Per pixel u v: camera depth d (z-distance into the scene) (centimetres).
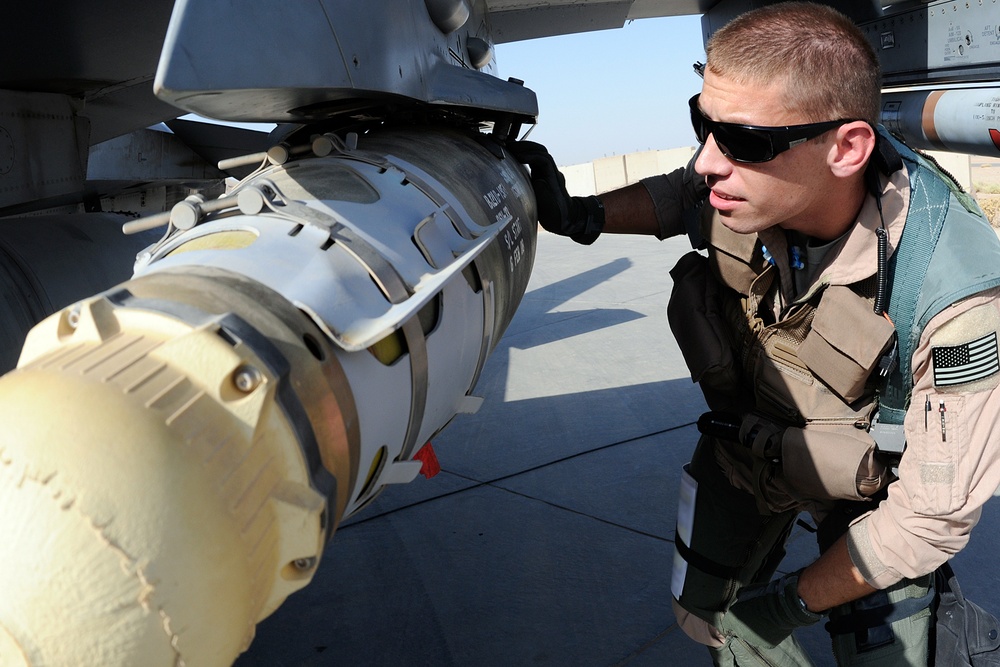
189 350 89
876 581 159
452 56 237
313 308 113
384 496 413
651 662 268
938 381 148
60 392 82
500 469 439
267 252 121
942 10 487
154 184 387
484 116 253
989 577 300
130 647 77
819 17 140
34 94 312
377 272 127
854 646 174
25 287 228
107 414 80
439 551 352
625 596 308
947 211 151
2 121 296
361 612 306
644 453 446
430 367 145
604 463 437
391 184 156
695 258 209
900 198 152
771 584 183
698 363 192
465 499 404
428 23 208
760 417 187
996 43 456
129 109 368
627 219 227
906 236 151
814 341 166
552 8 485
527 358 658
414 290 131
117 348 90
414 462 146
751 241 177
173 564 79
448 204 163
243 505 87
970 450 146
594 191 2353
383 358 129
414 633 290
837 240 160
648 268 1051
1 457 78
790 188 145
